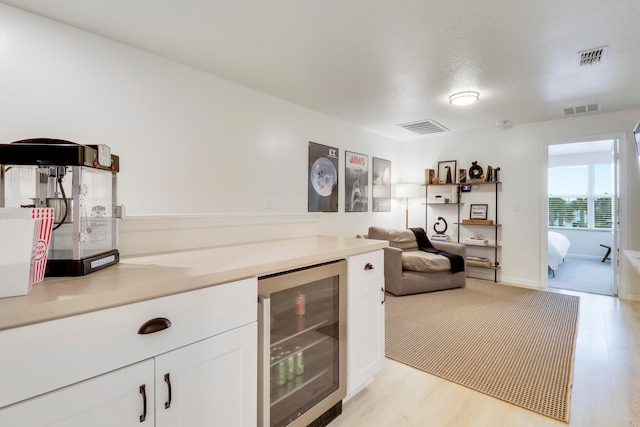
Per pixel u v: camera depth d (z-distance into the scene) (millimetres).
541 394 1793
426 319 2984
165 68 2496
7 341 640
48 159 920
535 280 4270
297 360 1432
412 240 4551
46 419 685
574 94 3193
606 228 6578
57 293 750
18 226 734
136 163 2348
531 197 4305
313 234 2256
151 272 986
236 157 3020
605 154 6566
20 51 1873
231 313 1046
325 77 2850
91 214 1064
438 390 1847
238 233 1771
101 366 762
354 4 1815
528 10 1850
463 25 2012
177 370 904
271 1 1799
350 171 4438
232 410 1052
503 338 2559
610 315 3102
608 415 1610
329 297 1538
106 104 2197
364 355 1696
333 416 1590
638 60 2453
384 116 4043
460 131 4828
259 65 2615
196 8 1863
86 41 2111
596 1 1759
